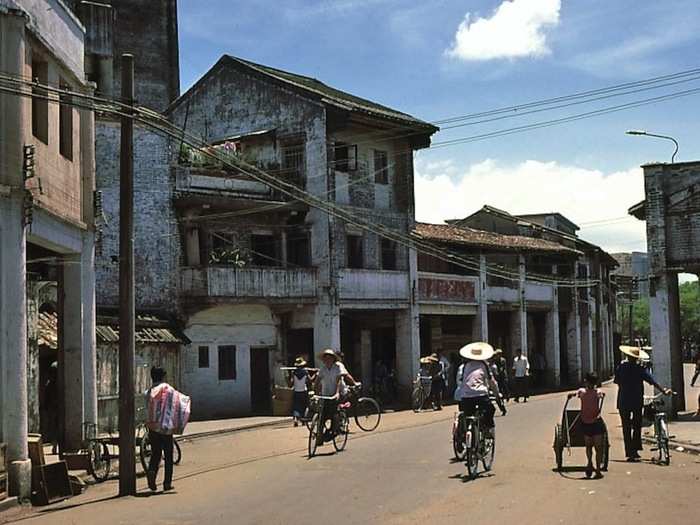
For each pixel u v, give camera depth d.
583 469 14.41
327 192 33.97
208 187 31.69
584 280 53.38
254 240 33.03
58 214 15.80
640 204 25.95
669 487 12.45
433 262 40.59
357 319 36.28
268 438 22.02
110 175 28.75
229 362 32.03
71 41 17.30
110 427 24.73
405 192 37.78
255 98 36.06
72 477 13.93
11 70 13.73
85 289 17.50
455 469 14.55
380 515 10.52
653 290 24.58
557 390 45.88
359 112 34.25
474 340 41.84
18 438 13.23
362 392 36.16
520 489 12.30
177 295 30.23
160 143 30.20
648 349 30.11
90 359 17.44
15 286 13.48
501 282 43.72
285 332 34.34
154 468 13.52
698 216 24.25
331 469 15.05
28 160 13.93
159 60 38.25
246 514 10.92
